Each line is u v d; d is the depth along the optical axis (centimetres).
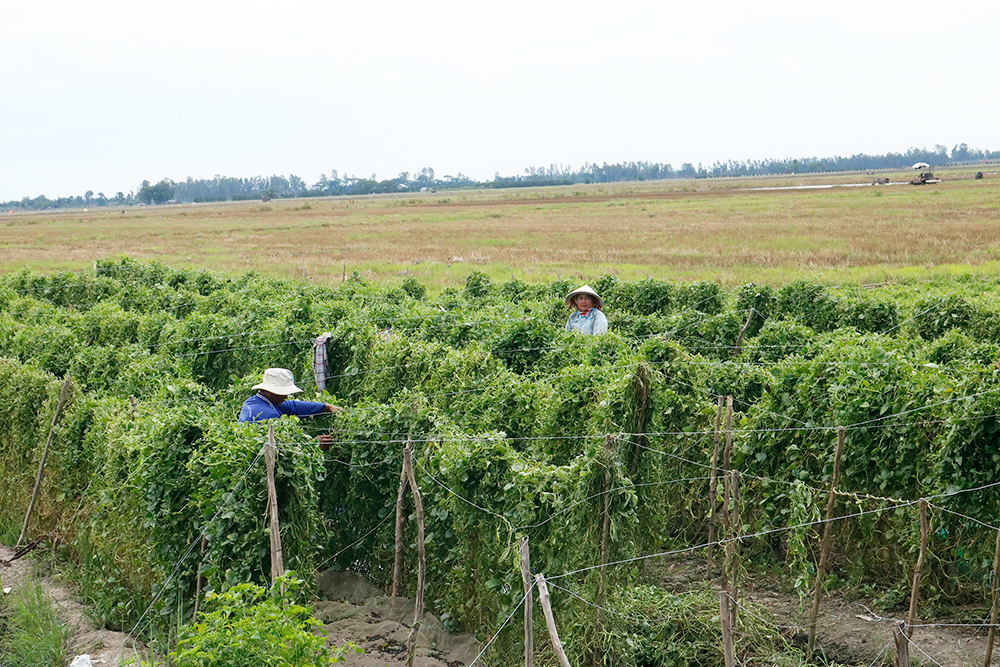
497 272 4350
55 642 921
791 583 1012
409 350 1404
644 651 848
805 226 6706
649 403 919
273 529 838
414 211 13625
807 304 2202
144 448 926
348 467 1071
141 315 2138
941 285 2989
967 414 873
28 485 1282
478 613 906
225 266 5072
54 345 1692
